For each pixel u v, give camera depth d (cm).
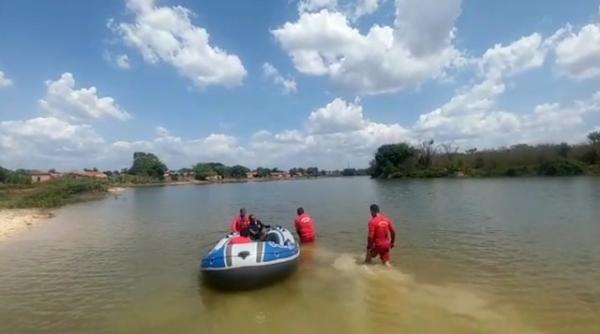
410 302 800
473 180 5834
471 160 7406
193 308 818
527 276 955
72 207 3547
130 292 941
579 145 6072
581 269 999
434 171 7781
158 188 8500
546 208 2147
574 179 4881
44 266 1219
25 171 10375
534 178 5578
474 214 2056
